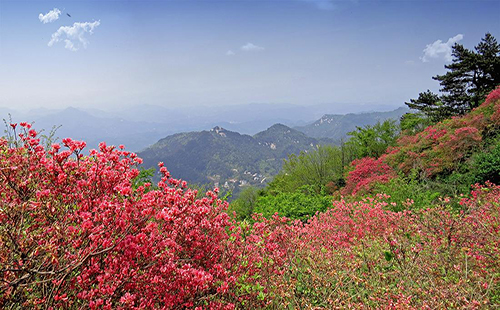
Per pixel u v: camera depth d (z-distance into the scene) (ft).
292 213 45.34
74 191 10.55
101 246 8.69
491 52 85.40
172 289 10.18
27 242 8.77
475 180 45.65
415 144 66.49
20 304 8.90
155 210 9.82
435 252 16.10
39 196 9.28
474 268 15.48
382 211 24.41
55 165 10.37
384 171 63.72
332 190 88.28
